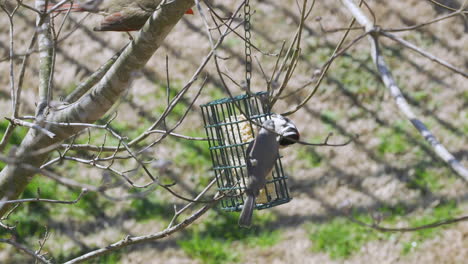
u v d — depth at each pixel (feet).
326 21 53.01
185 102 48.29
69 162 44.75
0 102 48.11
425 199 43.27
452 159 14.02
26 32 52.24
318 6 53.88
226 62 50.26
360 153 46.16
